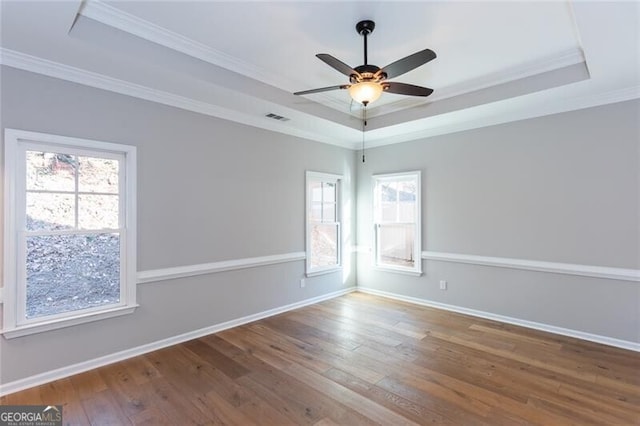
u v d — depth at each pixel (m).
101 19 2.38
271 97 3.52
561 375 2.72
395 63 2.28
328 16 2.38
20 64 2.52
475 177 4.25
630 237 3.23
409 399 2.39
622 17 2.07
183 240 3.47
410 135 4.84
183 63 2.84
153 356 3.11
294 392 2.49
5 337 2.47
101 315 2.90
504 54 2.95
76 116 2.79
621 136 3.27
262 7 2.28
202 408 2.29
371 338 3.53
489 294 4.17
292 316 4.30
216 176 3.76
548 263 3.70
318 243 5.07
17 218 2.54
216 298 3.77
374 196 5.38
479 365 2.91
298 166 4.70
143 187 3.18
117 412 2.24
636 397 2.40
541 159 3.74
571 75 3.05
